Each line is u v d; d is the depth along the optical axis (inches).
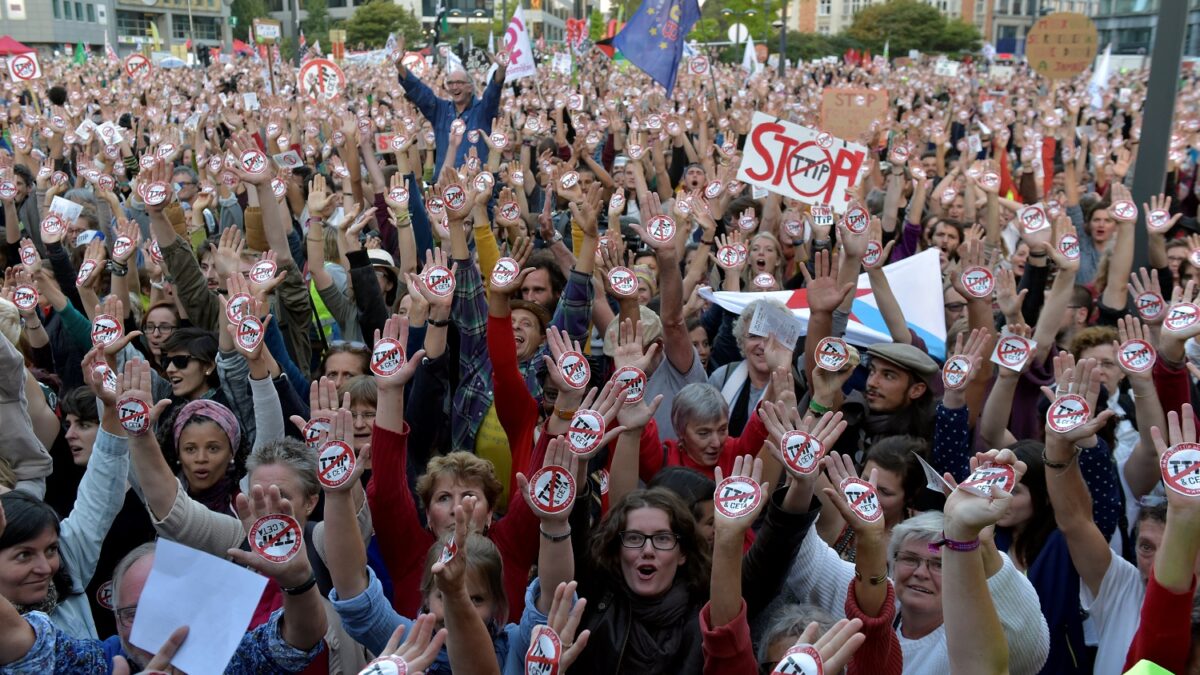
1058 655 147.3
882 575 125.3
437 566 107.3
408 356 193.9
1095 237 356.8
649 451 178.9
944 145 555.2
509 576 150.1
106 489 151.5
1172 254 320.2
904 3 3085.6
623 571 137.3
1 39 1362.0
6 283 262.5
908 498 168.4
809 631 102.2
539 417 207.3
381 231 331.0
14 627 107.8
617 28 1521.9
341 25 2758.4
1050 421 142.2
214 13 3560.5
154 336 235.9
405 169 350.9
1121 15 2000.5
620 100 827.4
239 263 243.3
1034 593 127.3
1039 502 157.0
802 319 247.3
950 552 109.3
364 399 187.6
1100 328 218.4
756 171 304.2
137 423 142.5
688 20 477.7
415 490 173.8
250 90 862.5
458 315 202.4
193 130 544.7
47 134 542.0
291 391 189.9
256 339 176.9
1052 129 614.5
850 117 550.9
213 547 148.1
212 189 337.4
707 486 157.2
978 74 1897.1
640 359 179.3
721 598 122.6
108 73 1254.9
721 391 223.0
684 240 283.0
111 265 263.7
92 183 354.9
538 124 499.5
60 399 215.5
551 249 252.1
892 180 362.3
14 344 196.9
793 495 138.2
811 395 202.5
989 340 202.7
